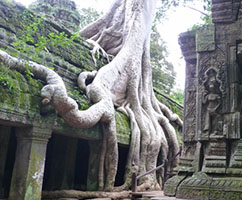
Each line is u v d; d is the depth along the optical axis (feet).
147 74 41.65
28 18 26.17
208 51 22.31
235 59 21.57
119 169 38.99
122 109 34.81
